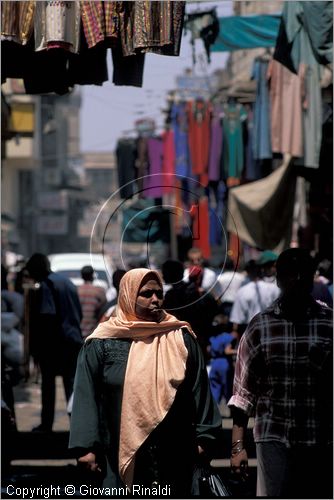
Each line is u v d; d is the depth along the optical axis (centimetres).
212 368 1455
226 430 1362
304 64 1502
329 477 691
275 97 1595
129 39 1032
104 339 697
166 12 1020
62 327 1352
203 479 688
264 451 691
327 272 1588
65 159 9162
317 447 684
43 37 1021
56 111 7988
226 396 1453
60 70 1176
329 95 1672
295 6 1344
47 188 8338
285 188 1841
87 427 685
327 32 1334
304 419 686
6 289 1820
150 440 681
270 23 1641
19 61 1177
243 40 1645
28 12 1020
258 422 697
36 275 1370
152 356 689
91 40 1020
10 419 1009
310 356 688
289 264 698
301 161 1634
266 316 701
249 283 1439
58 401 1858
